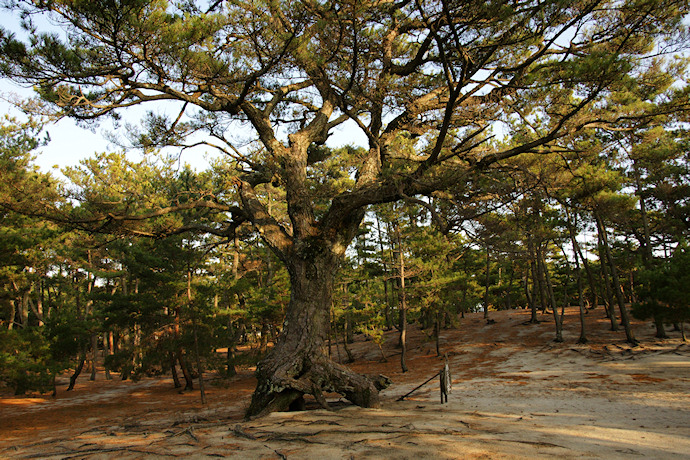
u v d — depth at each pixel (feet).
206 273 87.56
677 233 93.91
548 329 98.78
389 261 88.63
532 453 17.61
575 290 146.72
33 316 135.95
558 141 44.09
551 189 54.60
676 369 53.42
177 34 31.32
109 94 38.96
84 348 94.94
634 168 82.64
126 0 28.40
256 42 36.88
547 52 40.37
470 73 32.30
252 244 112.37
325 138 50.34
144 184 106.52
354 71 34.88
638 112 39.58
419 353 96.32
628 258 102.53
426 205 35.40
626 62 29.37
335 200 41.50
